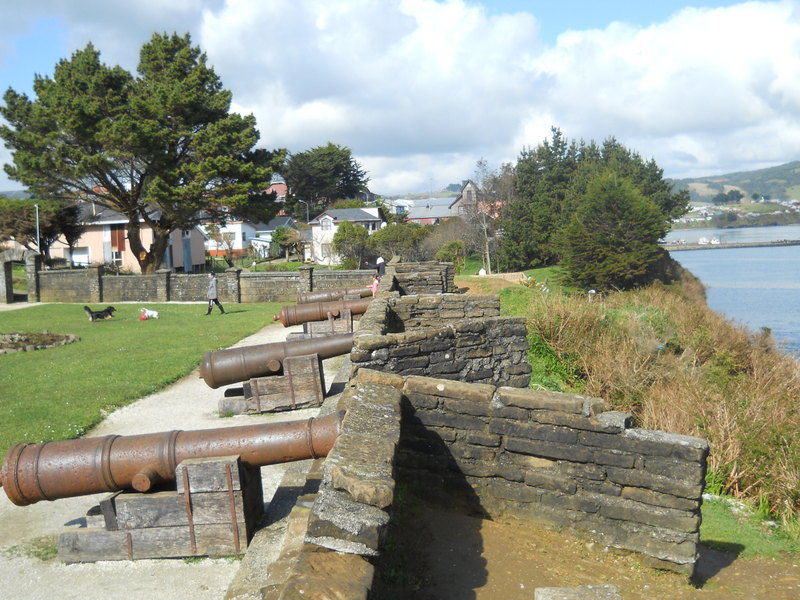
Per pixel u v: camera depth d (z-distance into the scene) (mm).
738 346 20812
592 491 5324
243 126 34062
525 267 53281
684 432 11680
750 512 8859
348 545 3234
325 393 10023
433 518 5301
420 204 122812
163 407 10469
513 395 5480
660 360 16391
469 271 52312
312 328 14711
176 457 5355
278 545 5176
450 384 5617
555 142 57156
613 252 38938
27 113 31625
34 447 5336
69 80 31594
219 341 17703
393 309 11367
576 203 50156
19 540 5879
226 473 5273
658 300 27328
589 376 15305
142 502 5324
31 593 4938
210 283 25375
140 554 5387
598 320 17141
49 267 42281
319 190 94125
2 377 13297
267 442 5395
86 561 5387
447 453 5637
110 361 14727
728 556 6855
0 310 28156
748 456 10383
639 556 5199
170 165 33156
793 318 37625
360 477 3512
